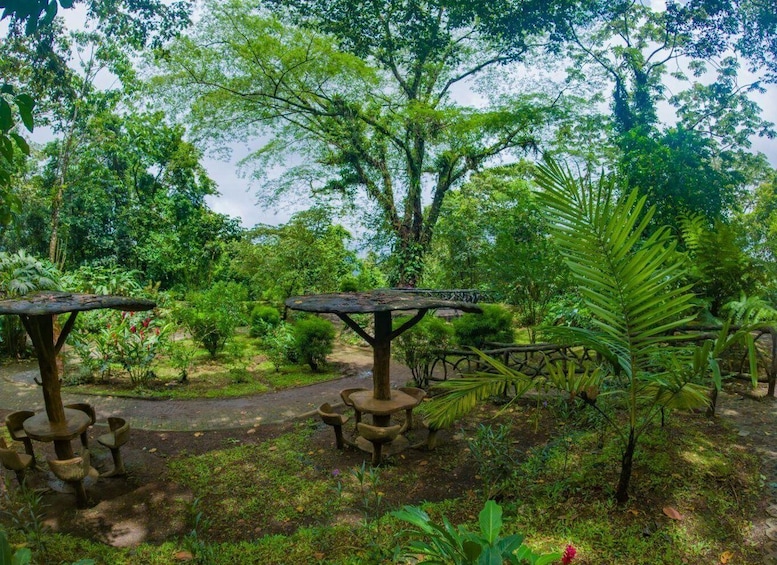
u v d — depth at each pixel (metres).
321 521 3.12
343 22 12.87
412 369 5.87
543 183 2.85
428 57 14.50
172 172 22.88
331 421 4.16
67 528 3.06
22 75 13.36
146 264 19.17
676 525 2.70
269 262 12.73
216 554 2.70
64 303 3.19
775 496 2.97
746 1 12.49
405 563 2.29
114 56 16.42
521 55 14.31
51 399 3.43
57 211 16.62
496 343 5.67
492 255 8.45
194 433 4.80
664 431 3.82
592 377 2.88
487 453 3.52
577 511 2.89
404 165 15.18
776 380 4.74
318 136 14.67
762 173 16.06
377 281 15.03
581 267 2.74
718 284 5.63
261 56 12.26
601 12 13.56
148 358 6.58
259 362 8.11
